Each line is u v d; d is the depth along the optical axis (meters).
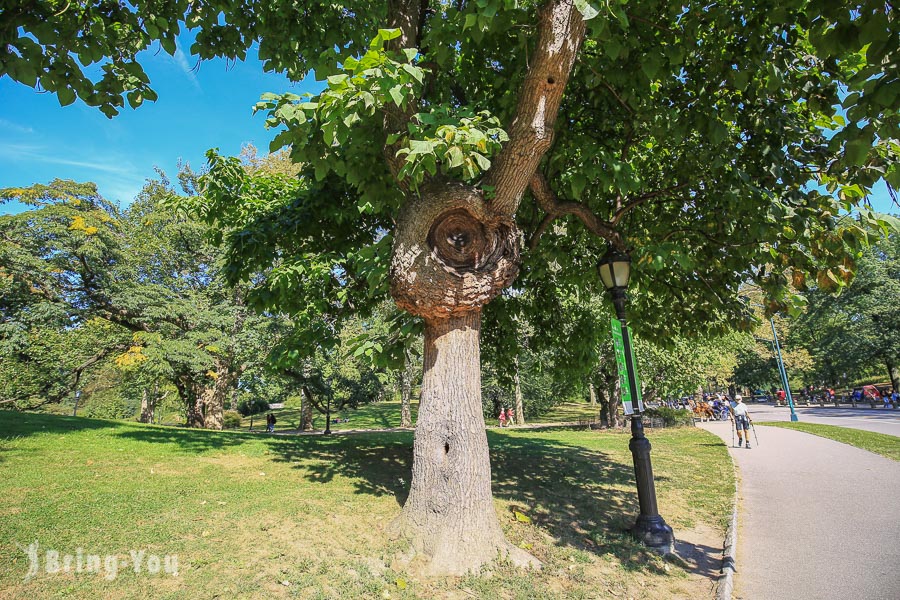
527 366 27.56
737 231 6.16
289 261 7.40
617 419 23.66
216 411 21.50
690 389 22.14
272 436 12.33
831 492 8.05
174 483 5.90
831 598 4.09
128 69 4.46
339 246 8.23
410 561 4.18
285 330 20.88
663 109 5.66
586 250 9.19
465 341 4.71
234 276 7.92
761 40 5.06
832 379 46.19
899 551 5.10
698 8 5.23
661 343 8.84
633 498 7.19
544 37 3.98
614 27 4.95
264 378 24.03
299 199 7.94
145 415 33.66
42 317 15.25
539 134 4.13
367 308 8.40
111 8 4.62
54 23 4.05
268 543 4.33
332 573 3.88
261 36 6.23
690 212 7.23
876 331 34.25
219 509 5.09
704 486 8.51
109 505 4.88
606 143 6.31
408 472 7.53
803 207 5.07
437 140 3.31
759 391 65.06
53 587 3.31
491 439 14.43
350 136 4.44
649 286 8.04
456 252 4.46
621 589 4.07
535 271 8.43
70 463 6.51
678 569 4.66
